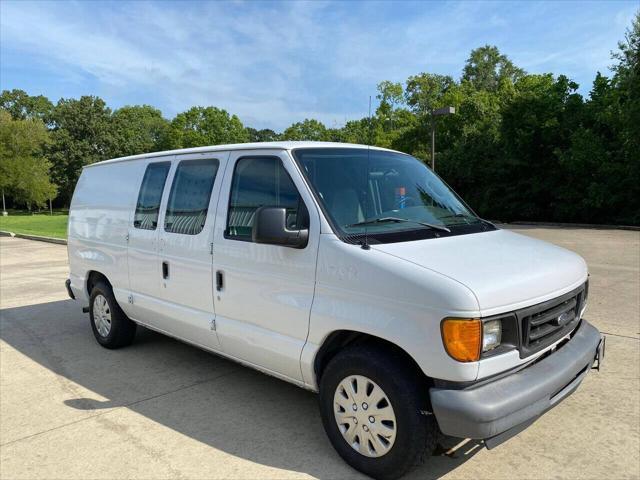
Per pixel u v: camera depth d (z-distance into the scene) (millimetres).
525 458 3477
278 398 4574
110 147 70188
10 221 39625
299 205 3645
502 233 4082
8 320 7508
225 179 4266
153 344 6195
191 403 4496
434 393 2885
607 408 4145
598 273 9898
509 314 2955
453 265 3100
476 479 3252
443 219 4008
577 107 28875
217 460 3559
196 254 4414
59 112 68688
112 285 5672
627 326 6281
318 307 3445
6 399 4664
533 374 3053
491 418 2777
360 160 4109
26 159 58500
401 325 3014
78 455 3668
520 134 29859
